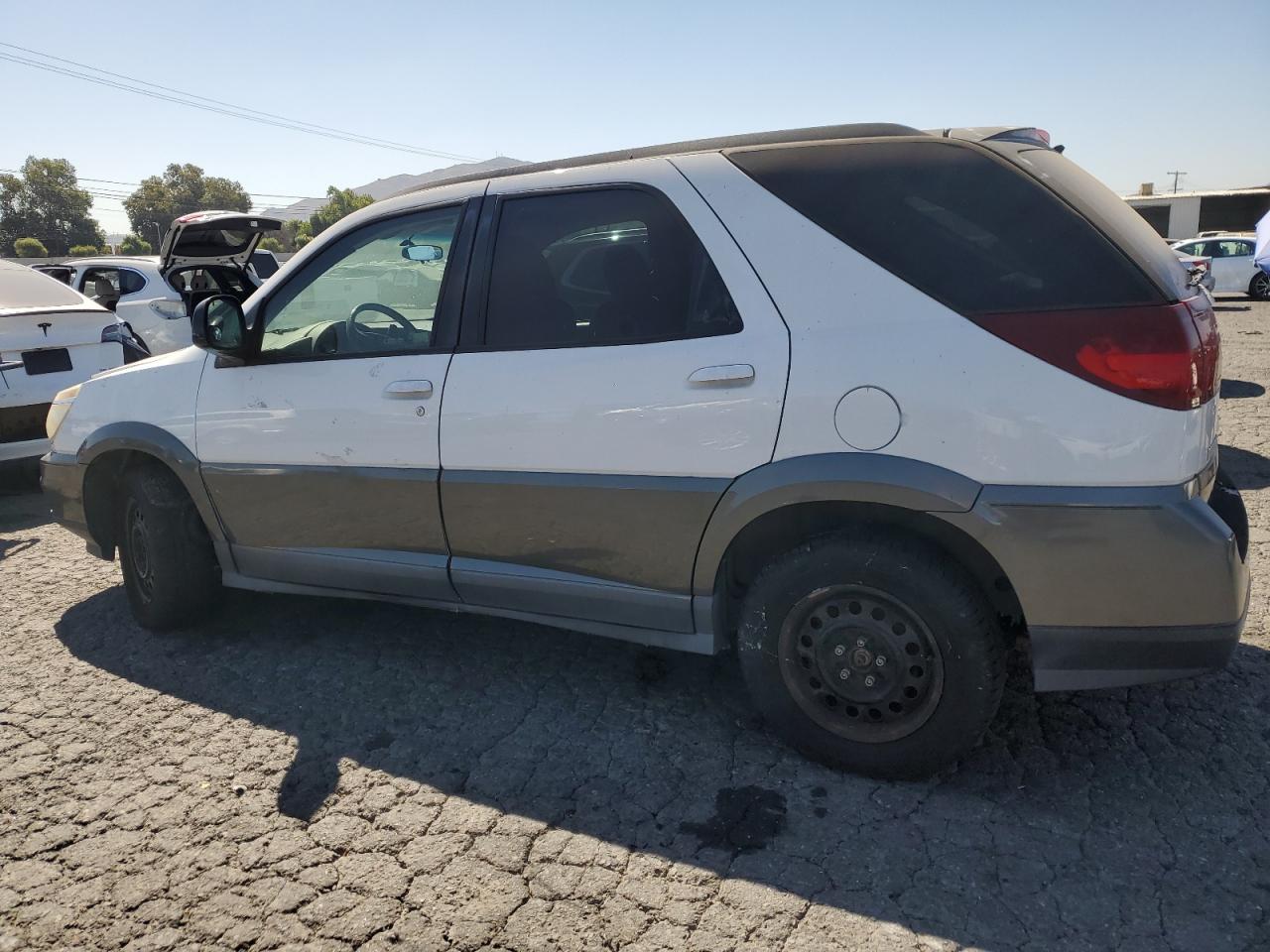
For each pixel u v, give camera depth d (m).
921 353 2.54
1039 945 2.19
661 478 2.90
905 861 2.50
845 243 2.69
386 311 3.44
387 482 3.38
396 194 3.57
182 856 2.63
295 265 3.65
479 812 2.80
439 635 4.13
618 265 3.00
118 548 4.40
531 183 3.21
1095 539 2.44
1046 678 2.62
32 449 6.41
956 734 2.70
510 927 2.31
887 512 2.67
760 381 2.72
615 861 2.55
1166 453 2.39
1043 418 2.45
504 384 3.12
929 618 2.64
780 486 2.70
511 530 3.20
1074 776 2.85
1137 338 2.37
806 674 2.88
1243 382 9.82
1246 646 3.68
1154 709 3.22
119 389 4.11
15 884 2.54
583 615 3.20
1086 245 2.46
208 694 3.62
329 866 2.57
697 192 2.91
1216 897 2.32
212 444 3.78
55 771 3.10
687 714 3.34
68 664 3.93
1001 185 2.56
